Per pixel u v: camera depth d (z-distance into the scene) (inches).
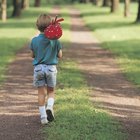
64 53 1211.2
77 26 2369.6
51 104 454.0
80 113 495.8
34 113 519.2
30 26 2299.5
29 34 1835.6
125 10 2930.6
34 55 457.7
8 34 1824.6
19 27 2228.1
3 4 2751.0
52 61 453.4
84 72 876.6
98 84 737.0
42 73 449.7
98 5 4717.0
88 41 1587.1
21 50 1270.9
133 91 684.7
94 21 2625.5
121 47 1333.7
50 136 414.0
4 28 2165.4
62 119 469.4
